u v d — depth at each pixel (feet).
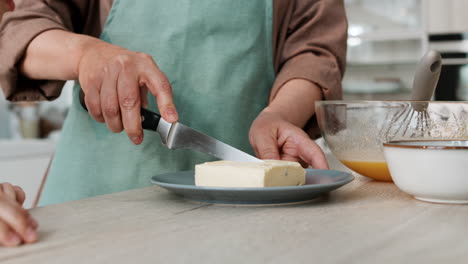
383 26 10.02
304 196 1.92
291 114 2.99
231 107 3.26
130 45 3.19
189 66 3.21
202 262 1.20
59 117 8.71
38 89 3.09
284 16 3.51
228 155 2.40
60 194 3.16
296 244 1.34
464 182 1.81
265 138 2.60
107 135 3.11
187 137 2.43
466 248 1.29
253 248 1.31
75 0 3.19
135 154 3.09
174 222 1.62
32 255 1.26
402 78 10.14
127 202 1.99
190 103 3.22
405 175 1.93
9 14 2.89
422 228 1.51
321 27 3.48
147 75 2.27
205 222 1.62
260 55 3.38
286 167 2.10
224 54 3.24
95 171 3.12
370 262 1.18
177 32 3.18
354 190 2.26
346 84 10.55
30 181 7.14
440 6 9.34
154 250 1.30
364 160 2.45
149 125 2.45
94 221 1.63
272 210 1.82
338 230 1.50
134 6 3.19
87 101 2.35
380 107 2.31
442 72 9.34
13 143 7.04
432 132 2.27
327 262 1.18
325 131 2.58
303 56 3.35
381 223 1.58
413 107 2.25
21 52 2.77
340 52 3.47
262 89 3.46
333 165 3.23
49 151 7.46
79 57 2.53
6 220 1.35
